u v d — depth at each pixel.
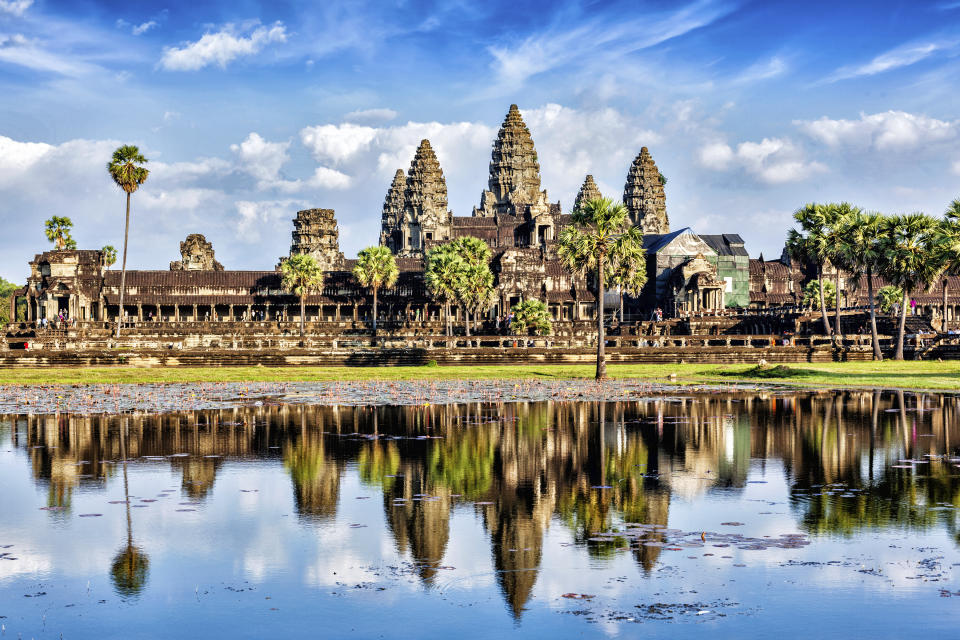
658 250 183.25
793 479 30.72
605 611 18.09
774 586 19.36
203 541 23.22
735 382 78.00
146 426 45.16
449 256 137.25
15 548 22.61
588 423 46.31
